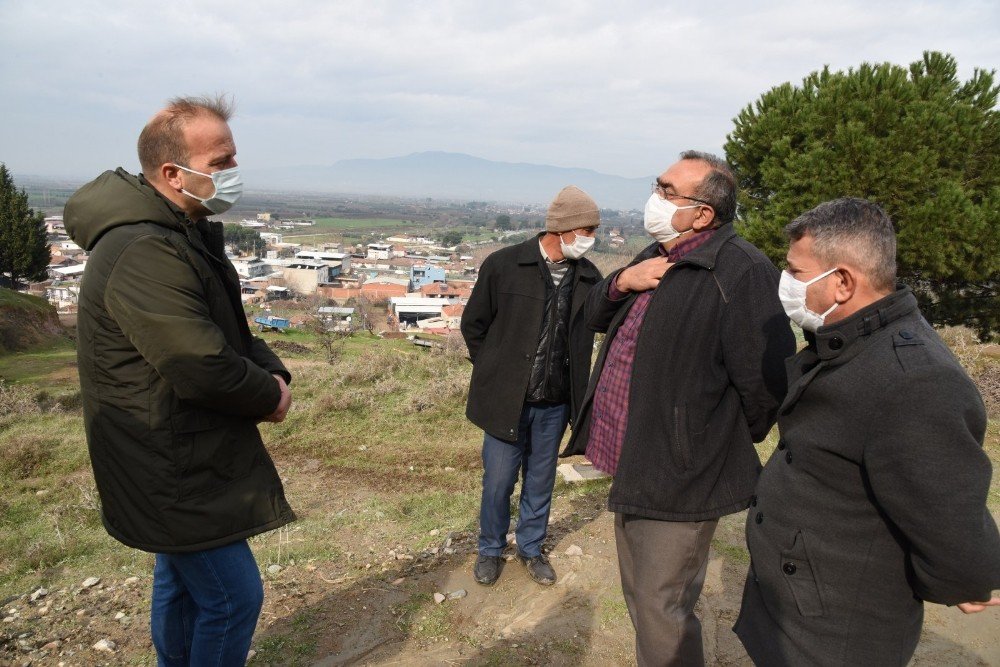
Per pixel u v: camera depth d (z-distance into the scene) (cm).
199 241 183
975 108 748
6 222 3127
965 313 799
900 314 138
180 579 198
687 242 207
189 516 172
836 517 144
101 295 163
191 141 178
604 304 238
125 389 168
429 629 260
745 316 186
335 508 417
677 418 193
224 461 179
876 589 142
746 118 892
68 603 289
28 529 385
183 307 163
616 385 223
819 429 146
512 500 416
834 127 766
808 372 152
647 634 199
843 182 725
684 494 193
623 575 222
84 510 409
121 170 180
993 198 697
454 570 310
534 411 287
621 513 210
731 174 204
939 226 692
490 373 284
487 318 294
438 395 686
